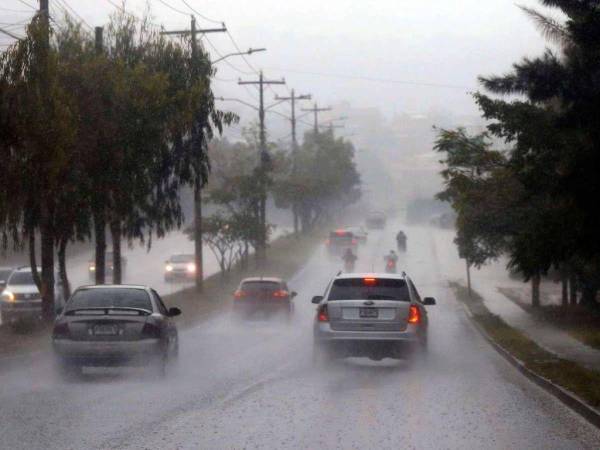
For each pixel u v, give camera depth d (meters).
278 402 14.41
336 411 13.51
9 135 19.97
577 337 27.28
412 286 20.44
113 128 25.31
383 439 11.31
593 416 12.67
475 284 56.09
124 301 17.77
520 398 15.15
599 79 19.91
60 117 20.88
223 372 18.83
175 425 12.23
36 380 17.48
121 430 11.84
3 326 26.97
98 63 25.33
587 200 20.09
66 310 17.42
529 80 20.53
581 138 20.36
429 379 17.81
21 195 21.80
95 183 25.72
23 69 20.42
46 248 26.56
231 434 11.59
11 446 10.77
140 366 17.12
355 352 18.94
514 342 24.41
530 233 22.62
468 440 11.33
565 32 21.34
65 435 11.47
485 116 24.97
